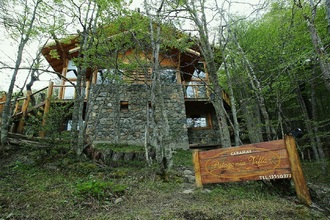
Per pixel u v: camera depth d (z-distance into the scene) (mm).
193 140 11188
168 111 9750
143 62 7219
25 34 5980
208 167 3969
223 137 5551
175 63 10664
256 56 6031
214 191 3684
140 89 9891
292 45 5750
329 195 4129
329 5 4035
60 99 9125
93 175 4617
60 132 5684
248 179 3559
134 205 3178
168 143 5277
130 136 9094
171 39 6746
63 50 10484
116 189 3633
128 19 5898
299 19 6172
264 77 6320
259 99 5785
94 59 6223
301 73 6535
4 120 5621
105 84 9633
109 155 5934
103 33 6160
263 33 7980
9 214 2682
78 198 3242
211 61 6254
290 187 3654
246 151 3693
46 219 2652
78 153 5434
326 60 4484
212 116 11852
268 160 3461
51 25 5898
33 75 9156
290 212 2846
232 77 7719
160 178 4559
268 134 5574
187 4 6152
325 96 10242
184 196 3551
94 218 2701
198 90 11109
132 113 9500
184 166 6008
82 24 5758
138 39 6766
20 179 4117
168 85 10180
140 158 6082
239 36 7969
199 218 2680
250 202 3156
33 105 8883
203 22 6391
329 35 5129
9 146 5539
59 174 4582
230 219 2635
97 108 9320
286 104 10383
